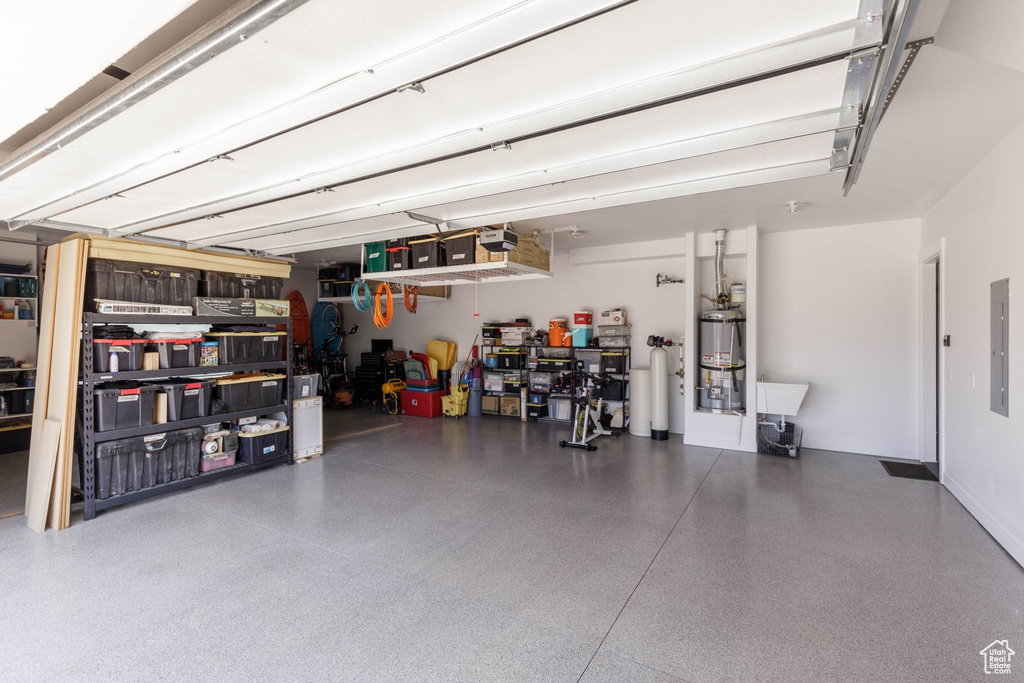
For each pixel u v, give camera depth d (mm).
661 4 1439
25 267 6109
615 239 6680
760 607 2617
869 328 5816
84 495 3803
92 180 2896
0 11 1370
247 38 1542
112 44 1565
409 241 5742
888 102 2609
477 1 1405
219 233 4316
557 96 2004
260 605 2643
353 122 2217
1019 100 2750
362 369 9383
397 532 3590
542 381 8062
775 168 2793
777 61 1700
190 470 4477
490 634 2387
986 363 3631
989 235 3533
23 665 2172
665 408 6578
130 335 4172
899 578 2916
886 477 4930
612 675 2100
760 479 4855
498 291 8508
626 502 4207
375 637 2365
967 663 2168
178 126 2201
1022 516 3045
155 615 2549
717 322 6137
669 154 2518
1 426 5812
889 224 5676
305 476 4953
